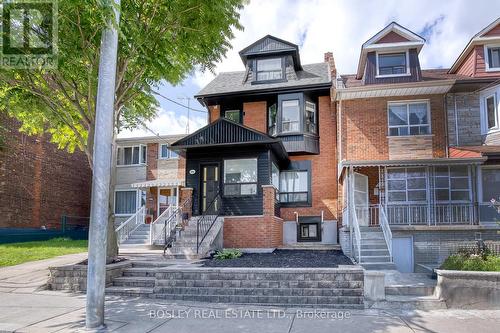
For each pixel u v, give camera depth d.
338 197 16.62
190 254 11.80
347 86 16.86
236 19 10.48
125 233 17.95
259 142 14.46
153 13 9.53
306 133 17.52
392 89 15.66
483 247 10.92
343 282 8.11
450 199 14.20
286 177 18.06
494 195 13.98
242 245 14.02
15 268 11.67
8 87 10.05
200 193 15.34
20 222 19.39
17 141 19.34
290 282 8.29
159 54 9.72
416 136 15.70
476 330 6.14
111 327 6.22
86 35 8.91
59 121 11.80
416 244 12.68
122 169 23.98
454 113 15.71
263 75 19.09
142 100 12.60
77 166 24.08
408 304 7.73
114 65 6.82
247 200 14.62
